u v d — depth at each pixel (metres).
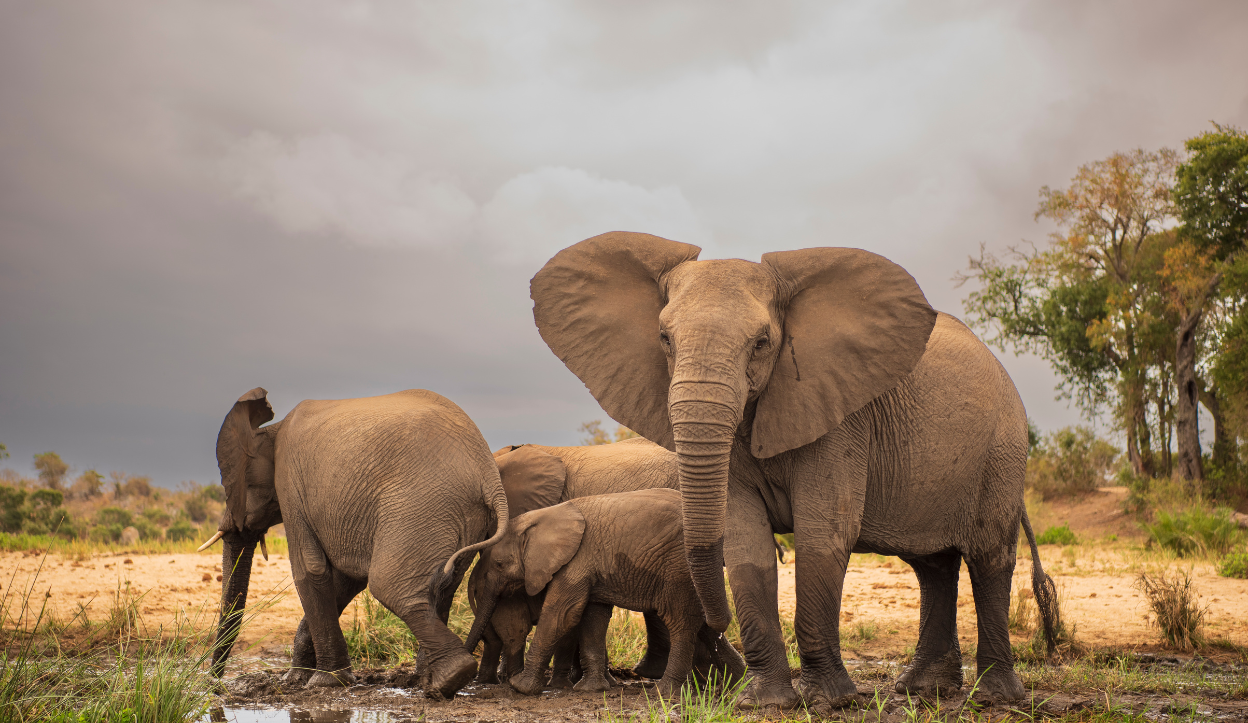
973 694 7.10
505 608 7.60
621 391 6.22
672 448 6.11
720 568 5.71
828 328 6.05
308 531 7.62
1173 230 46.78
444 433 7.39
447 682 6.90
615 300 6.40
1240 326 39.25
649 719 5.93
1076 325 46.72
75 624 10.75
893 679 8.34
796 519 6.31
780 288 6.13
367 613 10.03
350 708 6.70
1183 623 10.55
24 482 39.56
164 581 14.65
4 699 5.70
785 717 5.95
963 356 7.00
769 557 6.45
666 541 7.14
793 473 6.34
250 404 8.23
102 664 7.70
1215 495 38.47
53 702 6.03
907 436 6.59
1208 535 22.67
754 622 6.30
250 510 8.23
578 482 9.32
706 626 7.49
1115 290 46.66
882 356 5.97
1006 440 7.10
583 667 7.48
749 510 6.50
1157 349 43.97
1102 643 10.63
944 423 6.68
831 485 6.29
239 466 8.05
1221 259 43.00
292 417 8.03
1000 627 7.17
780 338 6.04
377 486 7.14
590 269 6.50
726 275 5.93
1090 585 15.34
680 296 5.88
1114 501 39.09
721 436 5.44
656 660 8.33
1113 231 47.09
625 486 9.19
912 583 15.73
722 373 5.48
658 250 6.42
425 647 7.00
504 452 9.76
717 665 7.46
